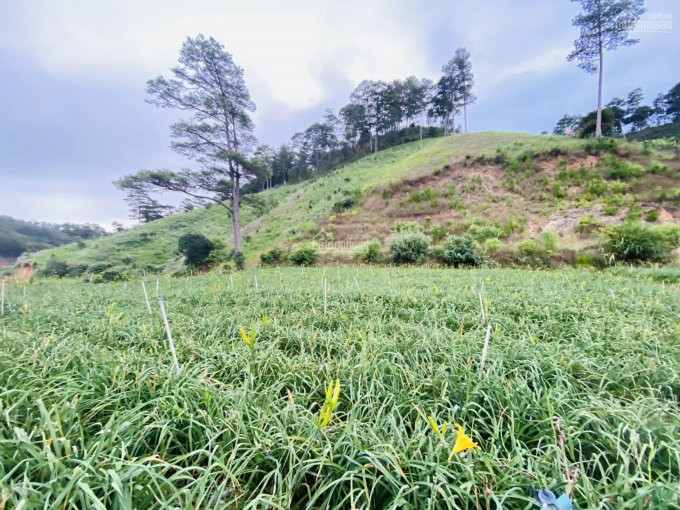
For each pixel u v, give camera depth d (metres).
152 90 16.61
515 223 14.91
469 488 1.24
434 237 15.70
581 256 10.76
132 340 3.27
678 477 1.36
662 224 11.46
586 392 2.08
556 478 1.33
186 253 18.06
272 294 6.06
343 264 15.16
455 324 3.86
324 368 2.44
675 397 2.02
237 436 1.57
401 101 47.22
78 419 1.65
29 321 4.19
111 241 30.78
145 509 1.23
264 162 18.61
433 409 1.86
